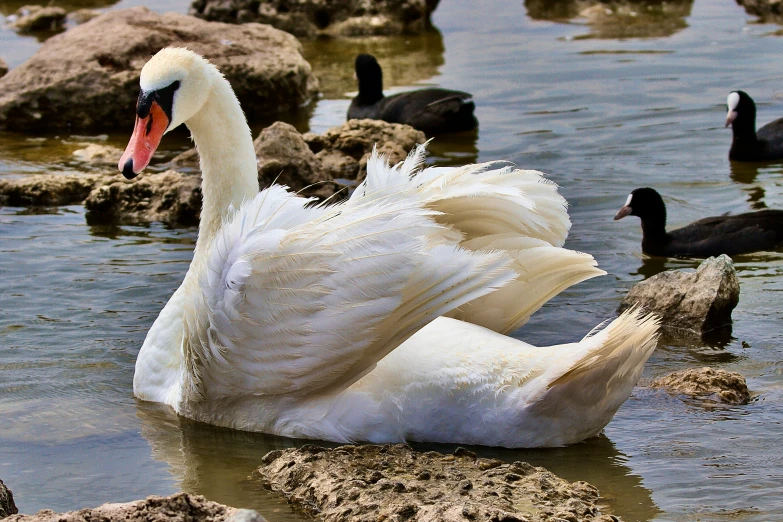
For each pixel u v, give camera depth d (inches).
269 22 1280.8
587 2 1386.6
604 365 358.9
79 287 556.4
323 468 348.2
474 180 390.9
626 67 1044.5
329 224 374.0
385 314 361.7
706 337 487.2
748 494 337.7
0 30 1327.5
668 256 606.5
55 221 684.1
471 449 373.4
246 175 448.5
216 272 381.1
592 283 563.5
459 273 356.8
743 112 760.3
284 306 370.9
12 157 857.5
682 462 362.9
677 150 792.9
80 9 1421.0
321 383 380.8
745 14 1278.3
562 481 339.0
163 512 290.0
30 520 286.2
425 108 868.6
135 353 478.9
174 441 395.5
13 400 431.5
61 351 479.2
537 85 999.0
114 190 696.4
